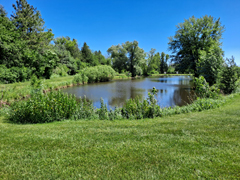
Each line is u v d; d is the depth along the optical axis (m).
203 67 13.89
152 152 3.12
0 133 4.43
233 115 5.53
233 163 2.63
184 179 2.31
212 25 26.28
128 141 3.68
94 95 15.48
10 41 23.03
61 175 2.47
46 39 38.69
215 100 7.87
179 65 28.28
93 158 2.96
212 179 2.28
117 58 56.38
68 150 3.30
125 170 2.57
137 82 31.41
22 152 3.24
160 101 12.05
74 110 6.49
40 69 25.58
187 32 27.20
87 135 4.14
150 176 2.39
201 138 3.69
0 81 18.55
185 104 10.92
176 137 3.82
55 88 19.38
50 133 4.38
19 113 5.98
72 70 44.81
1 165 2.78
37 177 2.44
